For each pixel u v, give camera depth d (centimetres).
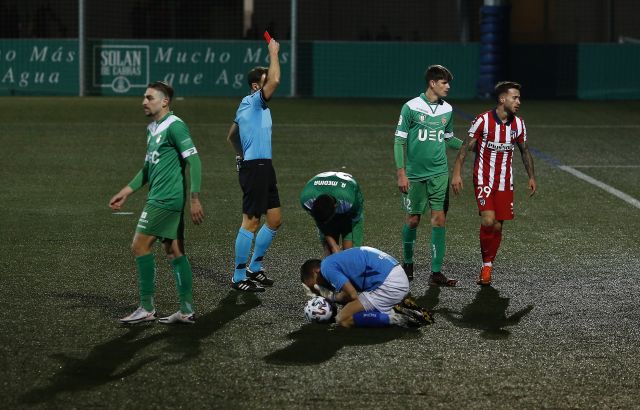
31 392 1004
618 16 6512
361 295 1240
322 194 1305
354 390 1017
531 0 6456
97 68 5172
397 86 5269
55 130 3500
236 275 1441
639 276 1540
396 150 1497
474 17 6456
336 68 5256
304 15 6297
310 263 1265
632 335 1224
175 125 1219
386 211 2097
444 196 1500
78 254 1661
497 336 1215
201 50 5200
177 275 1243
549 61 5303
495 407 974
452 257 1686
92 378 1048
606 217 2042
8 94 5216
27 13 5672
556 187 2425
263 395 1001
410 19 6425
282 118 4009
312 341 1184
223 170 2666
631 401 995
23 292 1405
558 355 1141
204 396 998
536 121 4041
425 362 1109
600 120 4106
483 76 5122
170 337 1197
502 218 1480
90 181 2478
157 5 5853
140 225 1234
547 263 1630
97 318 1277
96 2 5800
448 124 1513
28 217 1995
